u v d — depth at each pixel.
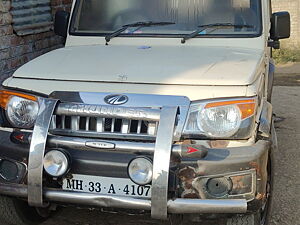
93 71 3.38
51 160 3.03
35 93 3.27
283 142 6.16
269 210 3.67
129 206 2.96
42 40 6.36
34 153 3.02
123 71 3.35
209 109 3.06
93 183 3.06
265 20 4.29
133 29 4.35
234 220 3.22
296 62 13.85
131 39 4.30
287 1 14.55
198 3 4.32
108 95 3.15
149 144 2.94
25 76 3.39
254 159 2.99
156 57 3.69
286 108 8.08
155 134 3.01
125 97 3.12
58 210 4.19
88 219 4.04
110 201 2.98
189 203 2.91
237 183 2.99
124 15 4.44
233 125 3.06
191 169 2.96
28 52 6.02
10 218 3.69
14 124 3.29
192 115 3.06
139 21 4.38
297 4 14.54
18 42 5.78
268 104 3.79
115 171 3.01
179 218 3.26
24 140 3.14
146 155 2.94
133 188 3.02
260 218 3.42
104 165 3.02
